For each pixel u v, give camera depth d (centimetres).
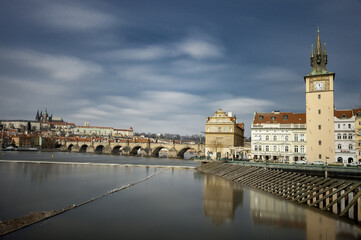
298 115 10644
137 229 2936
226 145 12606
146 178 7162
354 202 3397
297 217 3481
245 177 6619
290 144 10056
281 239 2716
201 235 2802
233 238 2734
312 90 9481
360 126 8775
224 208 3922
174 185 6022
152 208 3850
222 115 12862
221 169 8556
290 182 4934
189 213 3622
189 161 16250
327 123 9144
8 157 14725
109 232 2823
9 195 4575
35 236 2658
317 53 9644
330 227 3097
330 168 6712
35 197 4462
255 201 4400
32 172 7944
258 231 2942
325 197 3919
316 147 9200
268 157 10294
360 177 6359
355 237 2784
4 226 2870
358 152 8706
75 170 8806
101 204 4028
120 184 6019
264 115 11144
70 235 2708
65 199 4356
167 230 2927
